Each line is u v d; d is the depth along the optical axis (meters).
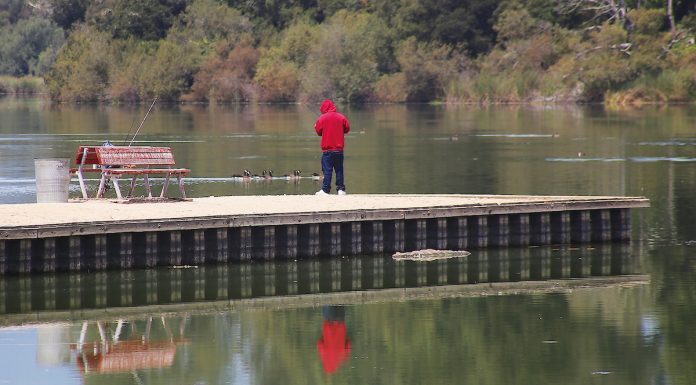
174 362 71.81
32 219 92.00
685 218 125.44
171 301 87.88
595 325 80.56
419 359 72.75
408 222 102.56
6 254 90.69
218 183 153.38
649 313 83.75
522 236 106.56
